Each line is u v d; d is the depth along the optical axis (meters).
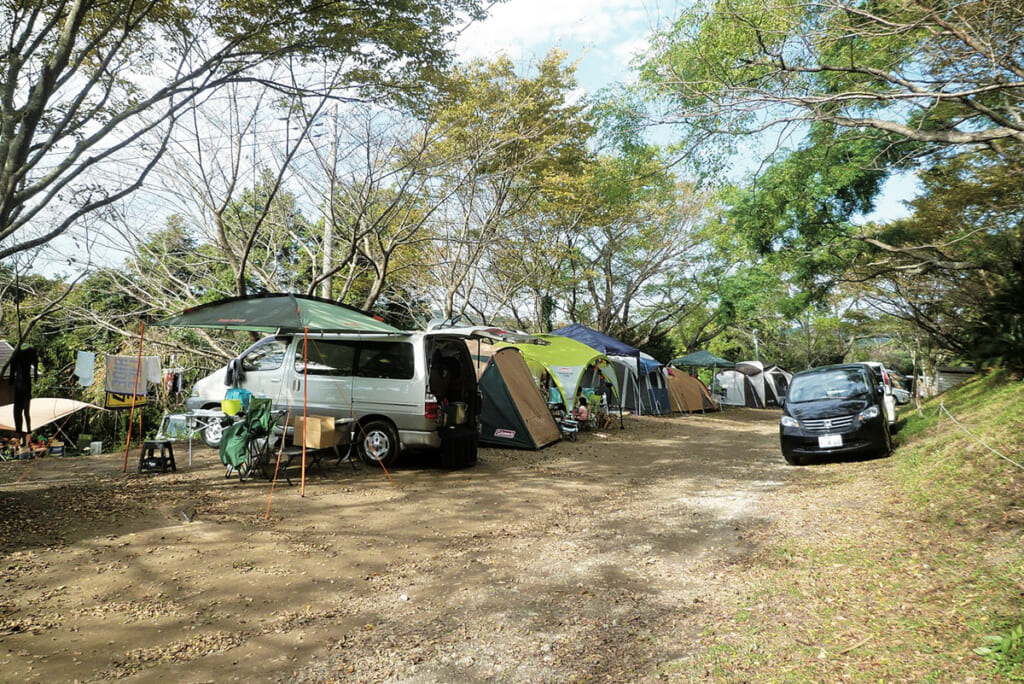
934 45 7.16
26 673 3.39
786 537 5.98
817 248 15.70
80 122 8.16
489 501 7.76
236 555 5.42
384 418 9.45
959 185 12.98
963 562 4.64
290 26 8.22
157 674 3.45
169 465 9.10
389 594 4.73
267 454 8.34
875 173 13.73
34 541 5.46
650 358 24.56
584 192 19.25
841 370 11.34
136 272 15.30
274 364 10.03
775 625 3.95
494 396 12.65
